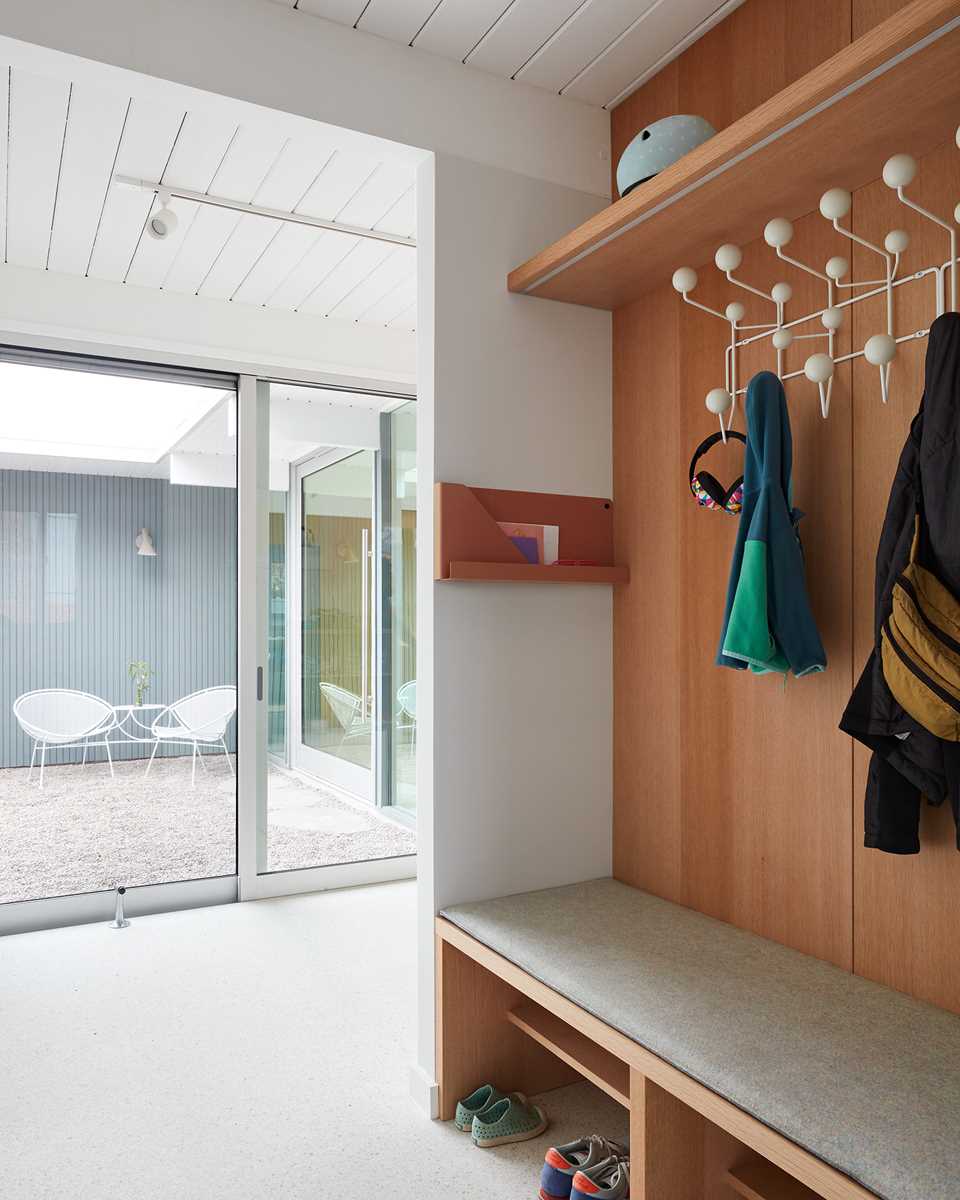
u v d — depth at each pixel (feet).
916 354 6.08
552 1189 6.38
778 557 6.35
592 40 7.82
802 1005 5.82
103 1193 6.54
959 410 5.24
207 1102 7.79
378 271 12.25
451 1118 7.65
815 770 6.74
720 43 7.61
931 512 5.33
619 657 8.73
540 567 7.97
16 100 8.38
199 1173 6.79
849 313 6.57
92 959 11.00
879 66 5.05
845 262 6.33
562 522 8.50
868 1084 4.79
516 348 8.33
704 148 6.12
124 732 12.82
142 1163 6.91
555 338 8.55
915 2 4.72
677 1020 5.58
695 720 7.82
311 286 12.77
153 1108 7.69
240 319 13.35
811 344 6.88
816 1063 5.02
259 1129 7.38
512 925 7.32
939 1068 4.97
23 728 12.25
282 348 13.62
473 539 7.84
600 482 8.78
